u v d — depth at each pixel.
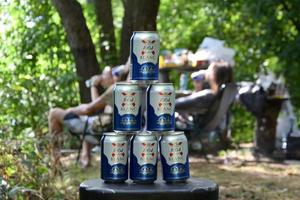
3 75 3.58
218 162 4.45
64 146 3.79
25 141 2.72
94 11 5.49
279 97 4.84
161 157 2.04
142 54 2.06
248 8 5.75
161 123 2.04
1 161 2.49
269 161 4.58
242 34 6.61
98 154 4.29
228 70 4.43
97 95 4.22
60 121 3.98
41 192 2.59
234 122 6.12
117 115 2.06
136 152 2.02
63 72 4.82
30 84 3.74
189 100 4.40
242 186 3.52
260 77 5.22
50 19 4.84
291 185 3.60
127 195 1.93
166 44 7.30
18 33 4.61
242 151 5.00
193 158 4.65
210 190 1.99
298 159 4.73
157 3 4.25
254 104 4.81
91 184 2.02
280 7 5.66
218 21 6.60
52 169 2.81
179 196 1.95
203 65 4.78
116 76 4.14
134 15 4.25
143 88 2.30
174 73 6.37
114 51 5.16
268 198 3.25
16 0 4.65
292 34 5.82
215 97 4.39
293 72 5.70
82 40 4.59
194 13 7.08
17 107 3.75
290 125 4.95
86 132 3.95
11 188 2.39
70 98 4.64
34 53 4.61
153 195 1.94
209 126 4.48
